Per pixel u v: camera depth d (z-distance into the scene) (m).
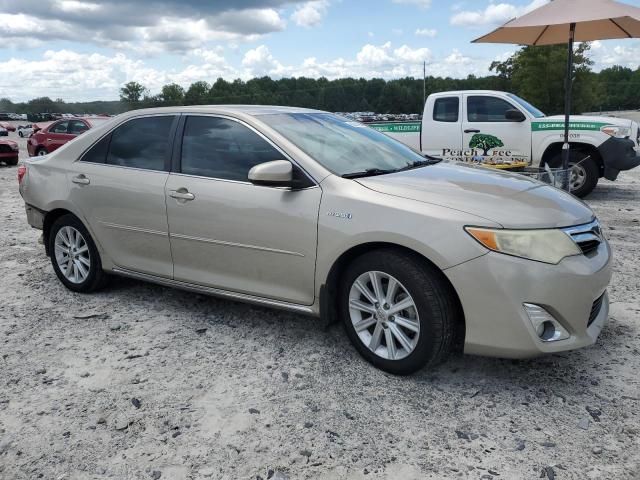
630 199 9.77
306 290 3.65
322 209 3.49
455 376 3.45
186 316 4.48
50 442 2.87
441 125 10.45
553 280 3.01
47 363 3.72
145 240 4.41
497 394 3.24
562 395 3.21
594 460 2.63
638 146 9.82
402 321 3.33
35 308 4.73
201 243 4.07
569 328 3.10
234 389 3.35
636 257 5.89
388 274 3.31
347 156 3.92
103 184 4.57
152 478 2.58
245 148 3.93
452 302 3.23
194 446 2.81
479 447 2.75
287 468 2.63
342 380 3.42
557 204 3.39
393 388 3.31
